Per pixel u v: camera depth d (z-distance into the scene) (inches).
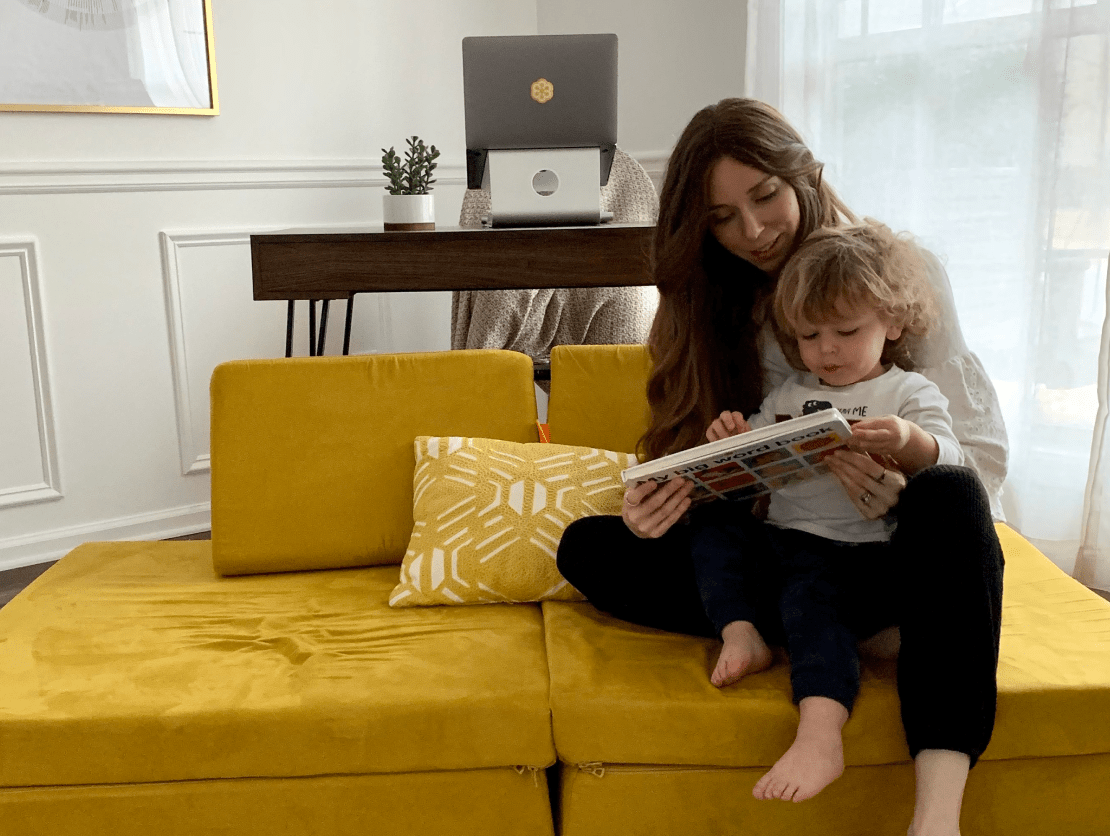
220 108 119.6
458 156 142.2
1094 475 91.7
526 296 107.0
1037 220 94.1
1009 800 48.0
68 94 108.1
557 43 87.0
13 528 109.7
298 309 128.9
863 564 51.0
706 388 60.3
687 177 57.0
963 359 56.9
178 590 63.5
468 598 60.7
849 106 111.0
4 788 47.5
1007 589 57.7
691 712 46.8
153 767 47.2
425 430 68.9
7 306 106.4
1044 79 91.8
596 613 58.2
